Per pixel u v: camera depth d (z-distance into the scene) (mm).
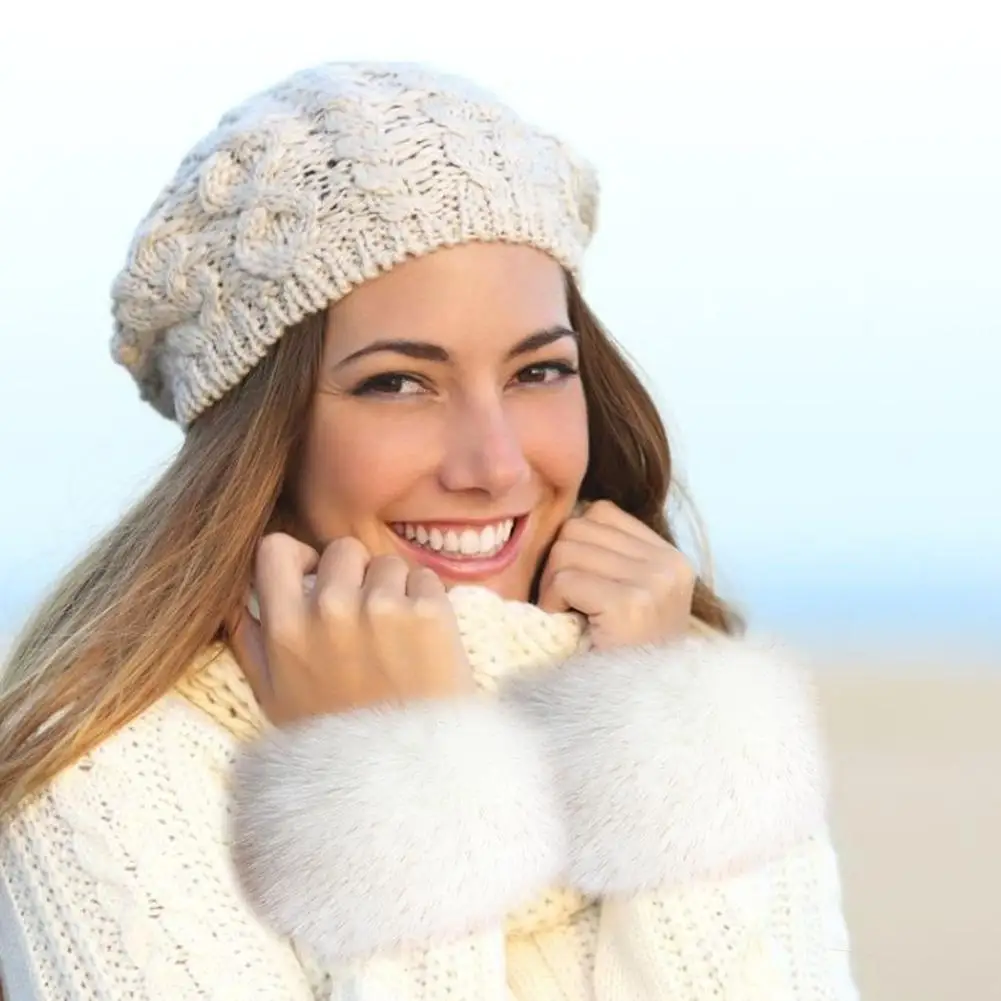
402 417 4488
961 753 20797
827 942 4344
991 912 13133
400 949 3877
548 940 4348
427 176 4383
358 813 3887
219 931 3932
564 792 4207
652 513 5629
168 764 4160
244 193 4484
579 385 4824
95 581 4777
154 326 4805
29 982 3975
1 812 4125
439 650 4188
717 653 4414
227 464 4562
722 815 4176
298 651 4227
